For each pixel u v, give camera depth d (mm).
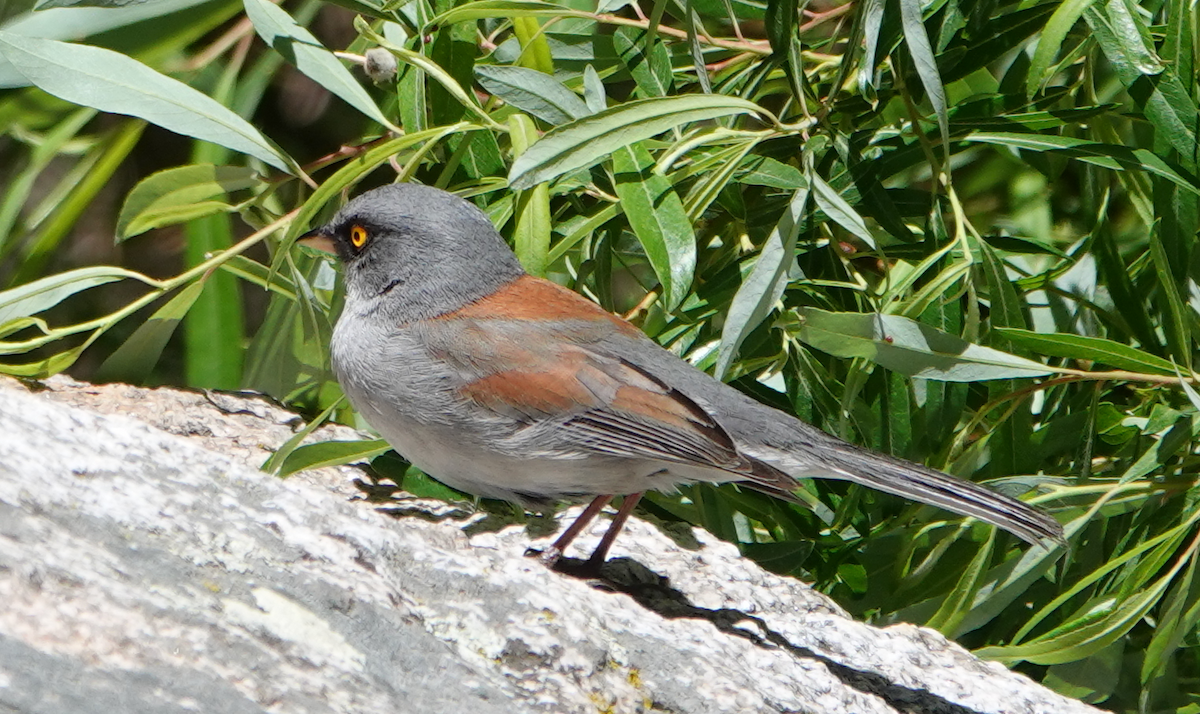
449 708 5320
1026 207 11820
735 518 10133
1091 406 9383
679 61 10859
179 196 9852
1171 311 9148
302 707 4984
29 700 4461
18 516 5426
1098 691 9062
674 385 8273
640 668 6305
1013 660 8586
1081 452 9461
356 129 14133
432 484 9547
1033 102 10195
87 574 5223
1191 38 9367
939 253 9336
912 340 8703
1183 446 9242
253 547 5844
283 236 9898
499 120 10109
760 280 8680
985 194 12180
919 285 10102
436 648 5691
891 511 9680
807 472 8219
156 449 6387
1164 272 8969
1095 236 9820
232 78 11383
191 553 5676
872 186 9938
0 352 9094
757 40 11336
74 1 9867
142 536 5652
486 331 8203
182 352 13281
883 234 10805
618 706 5934
